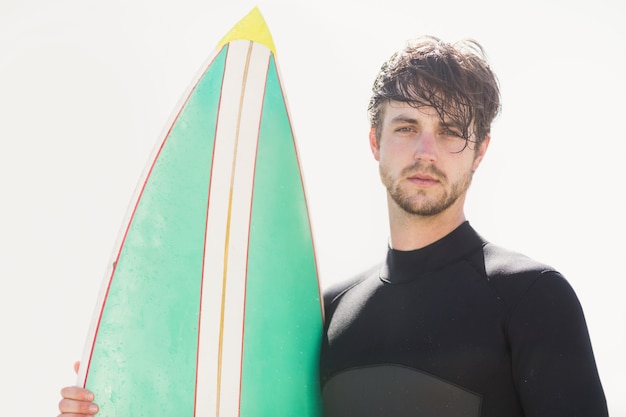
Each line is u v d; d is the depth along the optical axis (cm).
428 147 193
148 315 219
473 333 180
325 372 203
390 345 191
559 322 173
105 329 217
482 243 197
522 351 174
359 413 191
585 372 170
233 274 224
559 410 166
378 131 207
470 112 196
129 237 225
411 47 204
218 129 233
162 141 233
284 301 224
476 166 205
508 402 178
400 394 184
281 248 230
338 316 209
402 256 200
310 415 210
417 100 195
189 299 221
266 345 220
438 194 194
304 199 238
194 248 225
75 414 210
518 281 180
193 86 238
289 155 238
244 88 235
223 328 220
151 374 214
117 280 221
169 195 229
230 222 227
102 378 212
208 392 216
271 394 215
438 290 191
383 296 200
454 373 180
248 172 231
